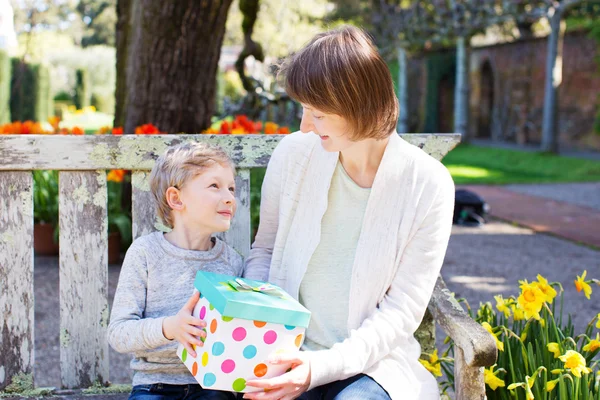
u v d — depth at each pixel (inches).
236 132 167.0
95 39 1141.7
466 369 66.0
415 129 924.0
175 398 71.7
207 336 63.7
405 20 699.4
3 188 81.7
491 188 458.3
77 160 82.7
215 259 77.0
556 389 77.2
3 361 82.4
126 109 194.4
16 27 374.6
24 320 82.6
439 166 73.6
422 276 71.1
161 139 84.5
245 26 288.7
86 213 83.8
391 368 69.2
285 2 567.5
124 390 83.8
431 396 70.1
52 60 1117.7
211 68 196.1
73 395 81.7
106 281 84.4
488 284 208.5
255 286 68.4
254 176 179.9
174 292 74.4
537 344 80.2
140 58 188.9
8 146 81.1
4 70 569.9
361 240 71.6
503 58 830.5
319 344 72.0
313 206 74.4
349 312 71.0
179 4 185.0
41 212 217.3
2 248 81.9
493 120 861.8
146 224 85.4
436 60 874.8
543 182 488.4
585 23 661.3
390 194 71.6
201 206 73.5
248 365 62.9
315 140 76.2
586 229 310.0
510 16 611.8
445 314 70.5
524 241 283.7
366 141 72.3
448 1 647.8
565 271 228.5
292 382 63.3
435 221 71.4
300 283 73.7
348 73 64.7
